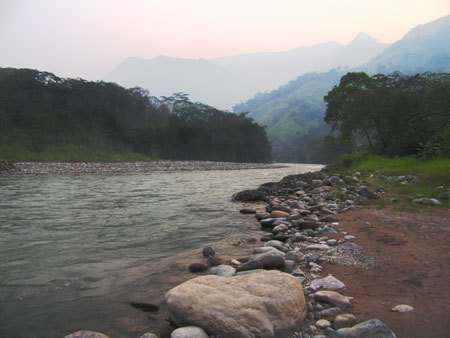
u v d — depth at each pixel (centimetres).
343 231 843
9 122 6162
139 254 744
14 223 1032
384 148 3111
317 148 12688
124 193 1805
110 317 467
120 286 568
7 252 745
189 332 392
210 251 727
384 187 1528
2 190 1869
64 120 6906
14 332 433
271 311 421
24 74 7175
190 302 430
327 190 1566
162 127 8725
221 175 3662
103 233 926
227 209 1320
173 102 11525
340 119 4675
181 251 770
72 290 553
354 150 3922
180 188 2112
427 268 586
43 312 482
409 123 2792
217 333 401
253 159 10906
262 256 627
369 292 510
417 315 438
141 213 1219
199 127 9569
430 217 910
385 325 388
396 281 544
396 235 774
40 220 1079
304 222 916
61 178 2806
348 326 419
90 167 4188
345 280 558
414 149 2730
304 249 727
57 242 830
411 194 1312
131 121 8250
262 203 1480
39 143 6009
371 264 620
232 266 636
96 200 1523
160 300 512
